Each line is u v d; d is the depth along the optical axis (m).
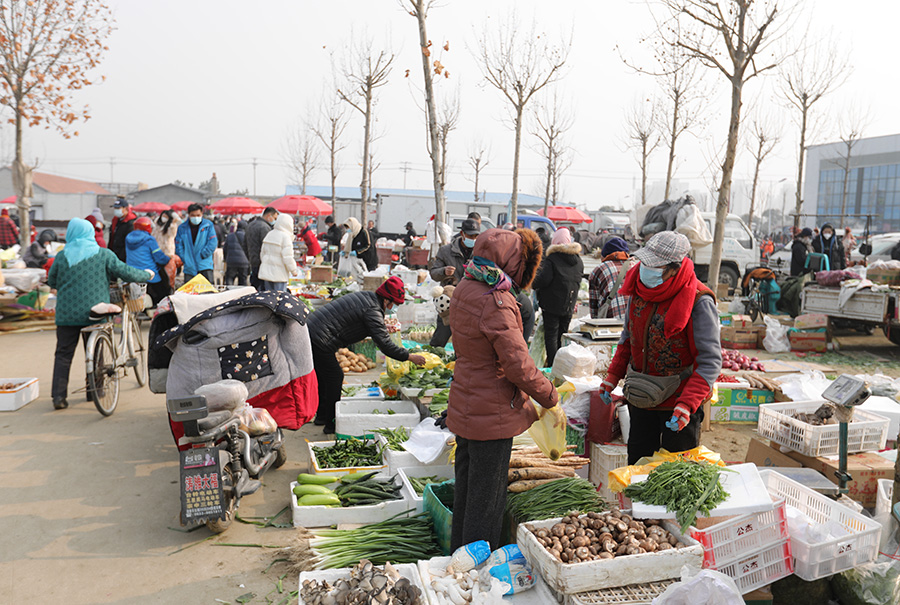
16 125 13.58
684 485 3.25
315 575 3.12
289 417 4.81
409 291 11.70
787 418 4.83
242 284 14.78
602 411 4.62
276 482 4.92
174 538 4.04
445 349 7.60
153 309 10.14
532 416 3.31
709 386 3.61
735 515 3.22
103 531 4.11
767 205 60.50
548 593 3.03
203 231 11.00
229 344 4.57
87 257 6.29
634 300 3.92
